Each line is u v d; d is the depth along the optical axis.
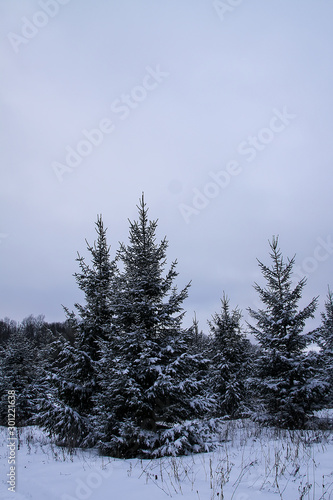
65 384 11.62
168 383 9.01
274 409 13.58
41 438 13.77
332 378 16.61
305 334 13.86
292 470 6.81
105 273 13.65
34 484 6.81
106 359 9.99
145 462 8.28
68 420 10.73
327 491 5.48
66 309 12.87
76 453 9.78
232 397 18.41
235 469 7.13
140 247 11.38
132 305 10.27
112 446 9.16
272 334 14.39
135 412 9.41
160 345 10.34
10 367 22.56
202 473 6.98
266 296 14.89
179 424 9.61
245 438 10.82
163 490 6.00
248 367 19.25
